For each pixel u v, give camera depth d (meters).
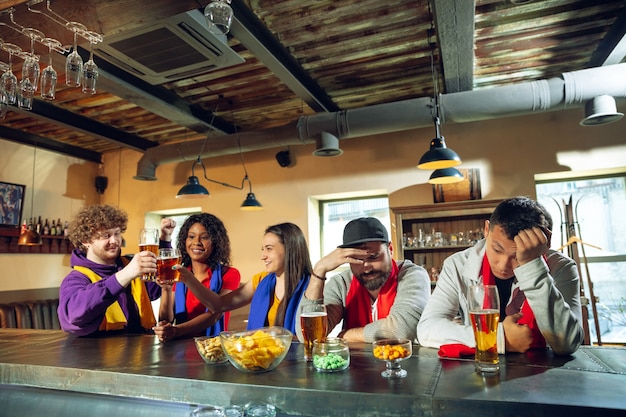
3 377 1.32
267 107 4.55
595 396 0.87
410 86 4.09
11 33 1.80
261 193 5.38
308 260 1.95
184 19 2.46
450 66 3.28
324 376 1.08
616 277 4.34
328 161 5.12
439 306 1.49
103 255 1.96
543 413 0.83
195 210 5.89
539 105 3.53
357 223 1.67
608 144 4.14
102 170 6.20
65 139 5.53
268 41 3.06
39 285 5.18
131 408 1.21
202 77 3.74
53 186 5.48
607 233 4.39
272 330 1.21
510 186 4.39
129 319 2.00
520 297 1.40
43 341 1.70
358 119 3.99
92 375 1.20
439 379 1.02
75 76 1.91
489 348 1.05
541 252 1.19
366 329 1.59
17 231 4.91
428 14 2.89
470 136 4.59
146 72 3.10
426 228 4.61
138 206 5.96
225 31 1.68
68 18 1.71
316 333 1.25
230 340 1.16
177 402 1.13
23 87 1.95
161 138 5.64
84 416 1.25
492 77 3.91
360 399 0.94
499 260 1.39
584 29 3.10
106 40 2.65
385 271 1.67
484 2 2.77
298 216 5.17
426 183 4.69
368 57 3.48
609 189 4.41
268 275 2.07
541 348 1.27
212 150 4.76
